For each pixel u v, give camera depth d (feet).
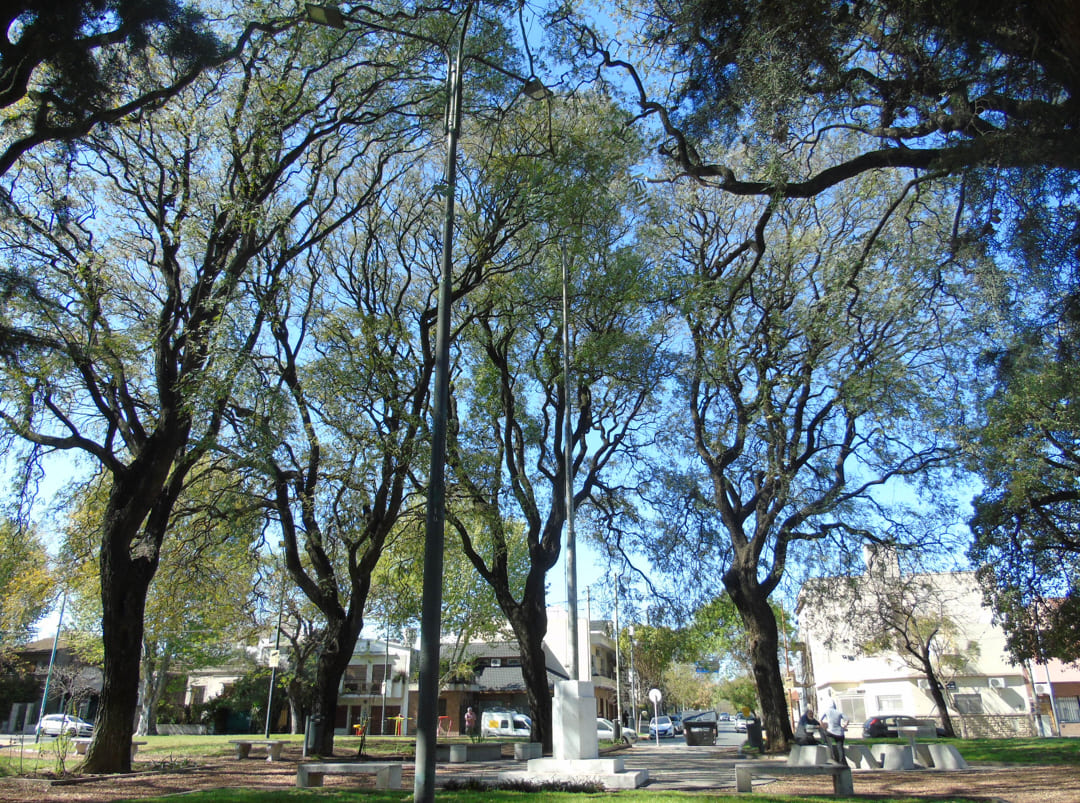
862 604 88.99
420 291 81.56
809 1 32.96
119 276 58.75
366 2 54.85
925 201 49.93
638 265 73.31
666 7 39.83
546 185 61.16
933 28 30.96
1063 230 30.81
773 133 37.93
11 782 42.86
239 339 49.39
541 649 77.82
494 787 43.34
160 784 44.06
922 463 69.36
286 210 65.26
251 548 74.13
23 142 34.88
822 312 59.57
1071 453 66.13
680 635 84.94
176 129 55.72
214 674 196.54
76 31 32.14
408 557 83.82
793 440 74.84
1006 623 77.87
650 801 34.06
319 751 68.64
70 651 169.89
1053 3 21.85
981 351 45.14
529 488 82.99
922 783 47.19
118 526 51.03
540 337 80.48
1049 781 43.83
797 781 50.01
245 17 52.90
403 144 68.44
